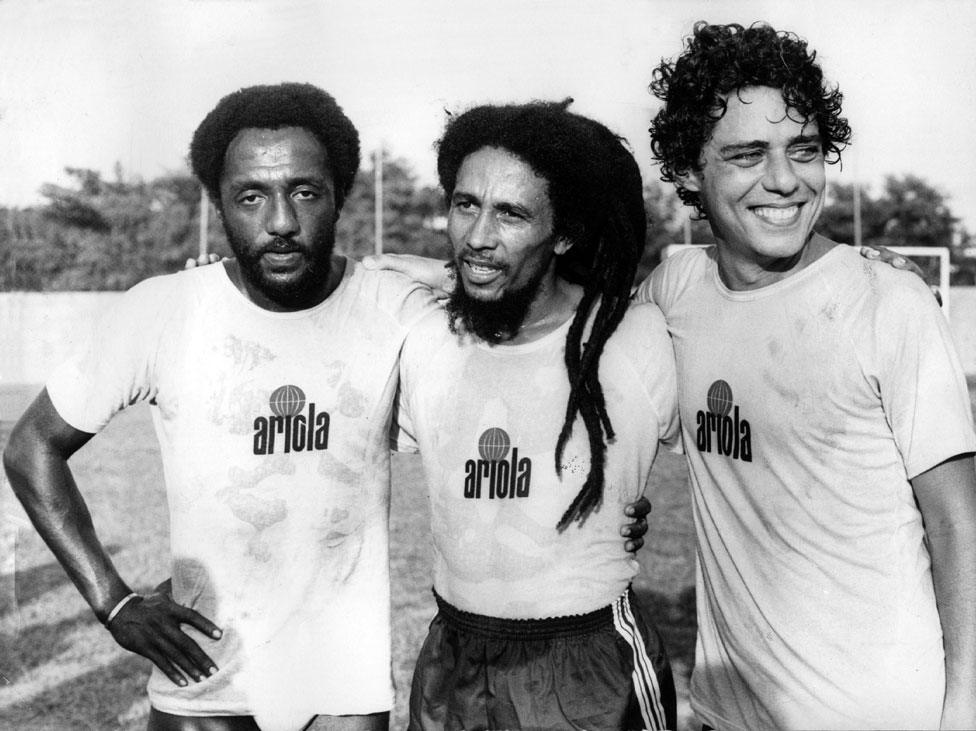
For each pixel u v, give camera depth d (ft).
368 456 6.64
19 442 6.65
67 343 10.65
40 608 11.39
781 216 5.67
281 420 6.51
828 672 5.71
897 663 5.61
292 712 6.73
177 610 6.62
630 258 6.22
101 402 6.55
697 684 6.57
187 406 6.53
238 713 6.69
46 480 6.63
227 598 6.63
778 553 5.86
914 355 5.35
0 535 11.00
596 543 6.23
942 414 5.31
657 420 6.34
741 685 6.18
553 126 6.00
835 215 63.26
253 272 6.40
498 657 6.12
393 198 56.03
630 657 6.20
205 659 6.61
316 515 6.59
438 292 6.81
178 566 6.68
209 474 6.55
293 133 6.46
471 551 6.22
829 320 5.61
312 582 6.66
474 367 6.25
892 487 5.62
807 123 5.63
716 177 5.81
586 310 6.15
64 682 9.69
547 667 6.07
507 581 6.16
